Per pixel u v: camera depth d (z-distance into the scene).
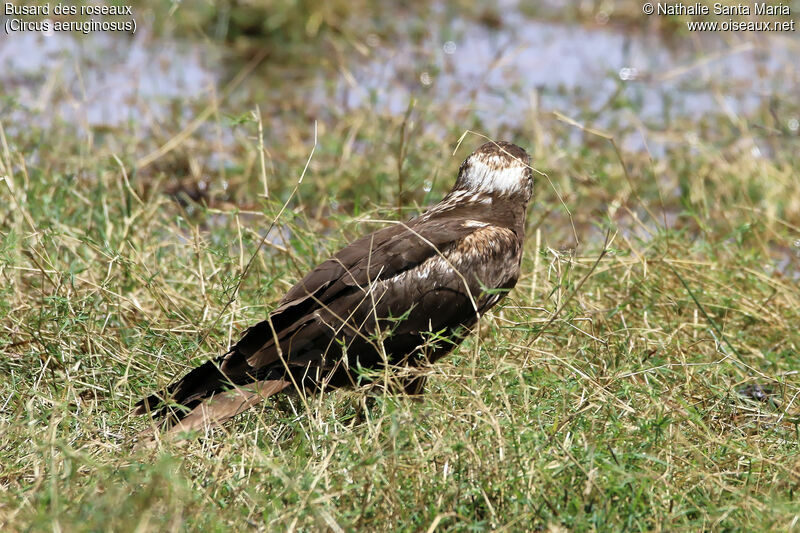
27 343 10.05
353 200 14.73
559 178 16.14
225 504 7.75
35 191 13.09
